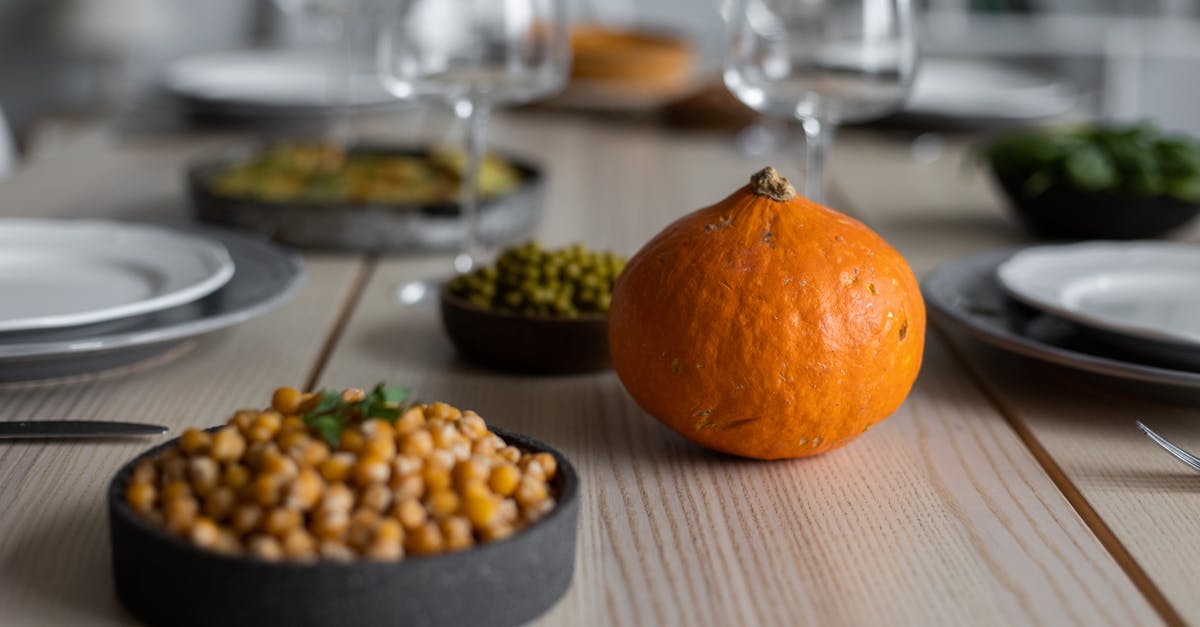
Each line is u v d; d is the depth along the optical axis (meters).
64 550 0.83
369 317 1.21
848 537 0.86
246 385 1.05
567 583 0.80
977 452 0.97
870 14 1.30
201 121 2.25
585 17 3.45
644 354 0.92
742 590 0.81
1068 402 1.05
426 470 0.77
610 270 1.09
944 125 2.12
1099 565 0.84
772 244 0.91
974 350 1.16
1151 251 1.22
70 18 3.81
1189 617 0.80
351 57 2.03
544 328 1.05
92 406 1.01
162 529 0.76
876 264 0.92
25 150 2.95
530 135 2.18
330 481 0.76
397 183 1.49
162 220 1.54
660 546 0.85
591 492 0.91
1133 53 3.90
